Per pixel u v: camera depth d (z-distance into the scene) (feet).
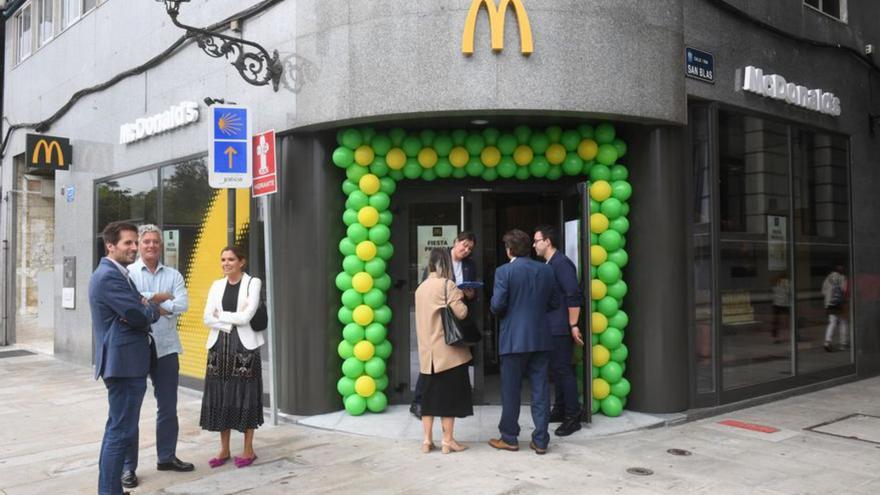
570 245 21.40
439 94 19.60
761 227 24.99
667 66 21.06
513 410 17.84
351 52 20.52
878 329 31.37
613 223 21.22
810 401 24.89
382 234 21.27
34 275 45.32
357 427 20.31
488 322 26.09
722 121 23.47
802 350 26.86
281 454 18.03
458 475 16.02
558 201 23.43
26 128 42.34
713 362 22.75
